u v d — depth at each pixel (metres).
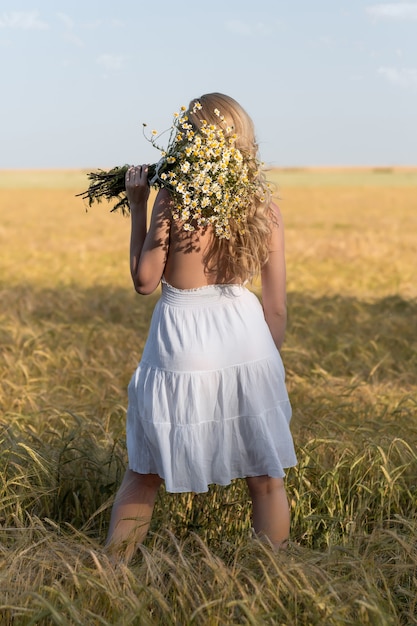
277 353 3.27
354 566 3.00
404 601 3.03
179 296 3.21
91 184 3.39
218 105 3.19
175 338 3.15
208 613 2.65
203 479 3.14
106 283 14.12
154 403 3.16
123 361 7.26
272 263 3.29
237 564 2.99
